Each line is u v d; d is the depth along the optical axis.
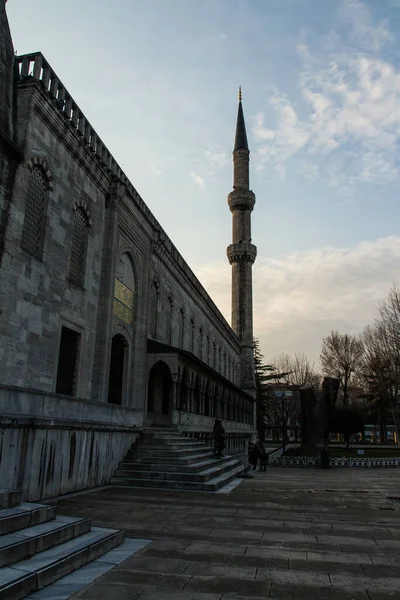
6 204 14.40
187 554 7.74
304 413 38.78
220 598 5.75
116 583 6.18
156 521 10.52
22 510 7.05
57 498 13.27
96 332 20.52
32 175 16.44
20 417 11.80
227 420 41.06
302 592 6.04
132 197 24.02
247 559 7.52
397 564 7.38
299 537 9.23
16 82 16.17
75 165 19.28
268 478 22.72
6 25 15.56
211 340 47.81
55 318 17.14
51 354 16.72
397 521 11.23
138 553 7.70
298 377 93.06
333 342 66.81
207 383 34.28
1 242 14.10
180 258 35.03
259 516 11.55
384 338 47.22
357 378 68.69
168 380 29.98
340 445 57.50
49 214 17.08
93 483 15.97
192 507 12.64
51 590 5.78
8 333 14.34
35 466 12.45
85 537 7.56
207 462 20.33
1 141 14.25
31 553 6.29
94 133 20.92
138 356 24.69
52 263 17.14
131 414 20.34
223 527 10.06
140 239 25.78
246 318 65.75
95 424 15.93
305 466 32.94
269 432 107.94
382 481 22.38
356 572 6.93
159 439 20.38
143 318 25.59
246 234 67.00
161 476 17.33
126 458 18.84
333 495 16.27
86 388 19.36
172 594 5.85
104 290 21.03
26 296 15.35
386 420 79.00
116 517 10.87
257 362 82.56
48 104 17.00
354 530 10.05
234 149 70.38
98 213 21.27
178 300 35.28
